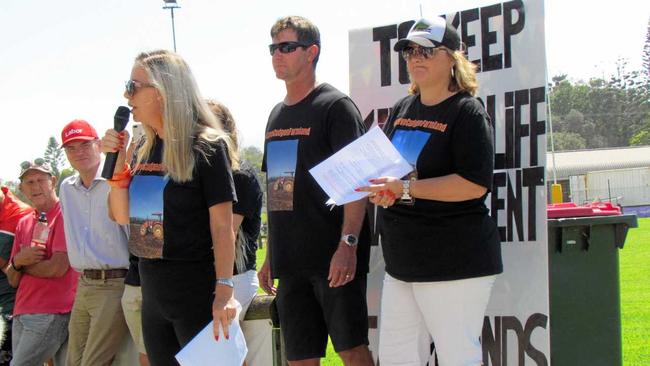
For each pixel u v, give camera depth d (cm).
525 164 402
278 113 396
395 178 326
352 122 372
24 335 534
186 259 336
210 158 331
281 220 381
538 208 396
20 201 610
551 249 403
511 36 410
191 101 334
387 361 358
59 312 539
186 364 312
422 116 350
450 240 329
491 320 406
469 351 331
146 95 331
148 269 344
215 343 321
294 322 383
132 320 444
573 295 403
